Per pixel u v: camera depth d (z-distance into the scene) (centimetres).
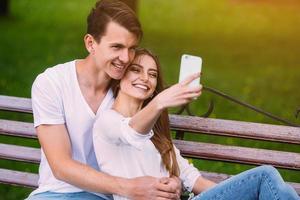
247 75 1066
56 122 304
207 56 1183
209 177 355
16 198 550
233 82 1013
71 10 1498
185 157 357
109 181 289
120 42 296
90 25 303
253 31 1397
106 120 297
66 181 296
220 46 1260
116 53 298
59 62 1088
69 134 310
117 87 313
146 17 1492
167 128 317
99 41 300
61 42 1221
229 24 1452
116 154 300
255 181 287
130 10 300
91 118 309
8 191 562
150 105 279
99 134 302
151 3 1616
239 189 288
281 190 279
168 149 311
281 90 981
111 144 300
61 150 300
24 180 377
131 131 286
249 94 948
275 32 1387
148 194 284
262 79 1042
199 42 1289
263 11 1564
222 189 290
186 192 333
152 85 307
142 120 282
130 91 304
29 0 1546
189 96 275
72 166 294
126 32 296
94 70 307
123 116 303
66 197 308
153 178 287
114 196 300
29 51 1147
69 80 309
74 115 307
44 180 315
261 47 1265
